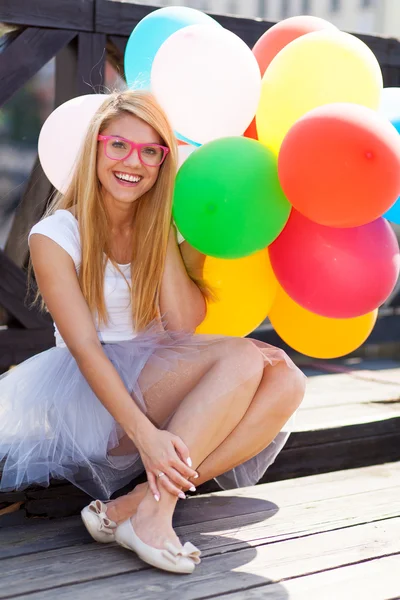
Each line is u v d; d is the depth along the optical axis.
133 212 1.89
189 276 1.95
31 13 2.73
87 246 1.78
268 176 1.71
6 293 2.84
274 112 1.82
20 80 2.76
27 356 2.90
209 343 1.86
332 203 1.61
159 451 1.64
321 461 2.46
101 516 1.79
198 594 1.59
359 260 1.75
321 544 1.88
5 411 1.84
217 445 1.78
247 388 1.77
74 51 2.88
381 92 1.88
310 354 2.12
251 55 1.85
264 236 1.73
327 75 1.78
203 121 1.82
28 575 1.66
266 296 1.98
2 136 4.80
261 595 1.60
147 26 2.06
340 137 1.57
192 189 1.72
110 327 1.89
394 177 1.59
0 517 1.94
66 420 1.80
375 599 1.60
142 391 1.83
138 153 1.77
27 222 2.93
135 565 1.72
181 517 2.03
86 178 1.79
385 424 2.58
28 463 1.80
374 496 2.24
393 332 3.69
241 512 2.08
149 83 2.01
